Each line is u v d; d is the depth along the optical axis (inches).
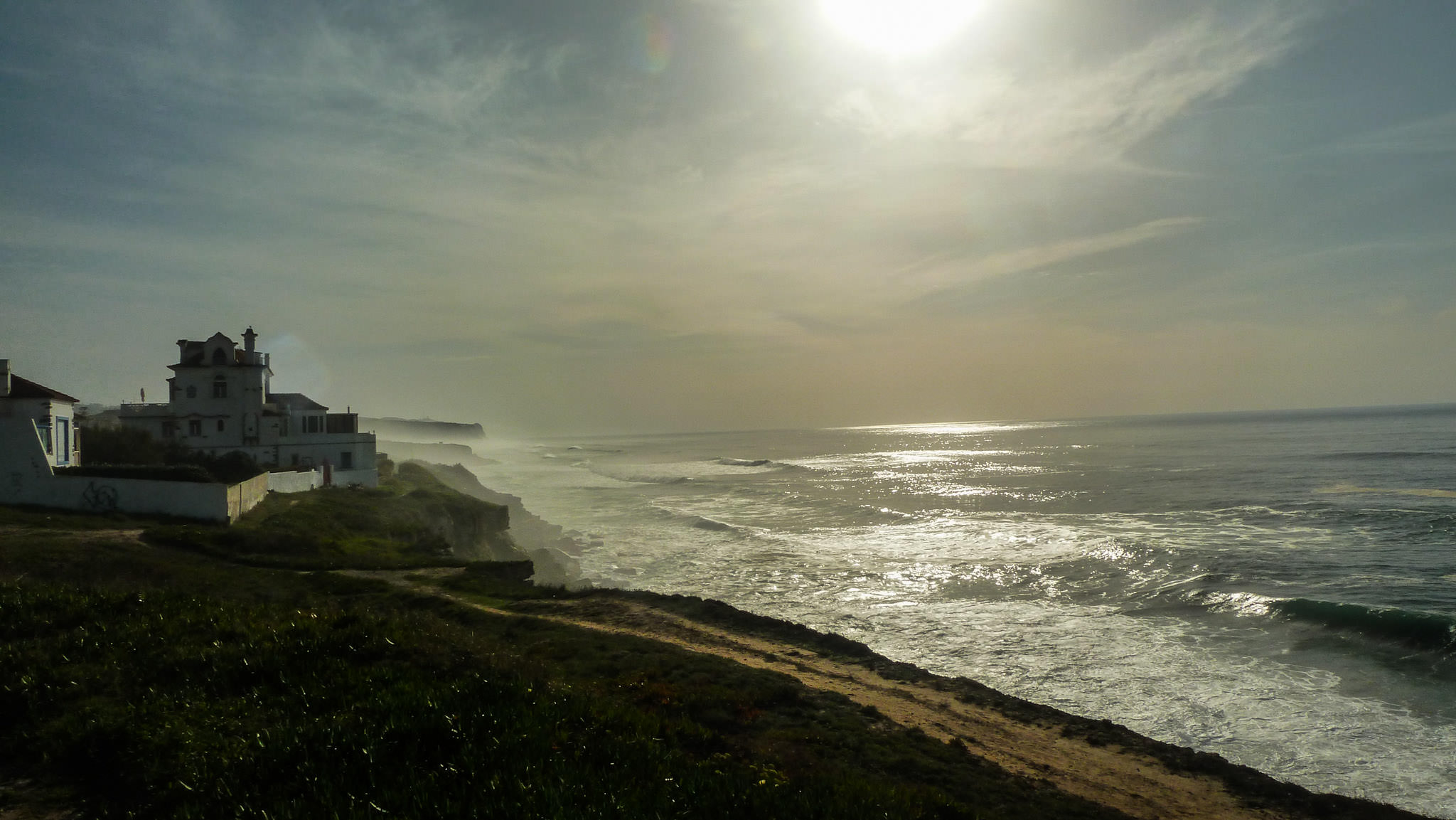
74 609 447.2
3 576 634.8
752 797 290.2
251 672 370.9
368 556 1141.7
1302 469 3080.7
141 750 287.4
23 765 285.3
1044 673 868.6
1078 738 605.0
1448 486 2417.6
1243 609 1077.1
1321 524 1770.4
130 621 436.5
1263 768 633.6
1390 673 831.1
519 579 1072.8
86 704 326.6
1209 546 1540.4
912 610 1174.3
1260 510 2011.6
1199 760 574.2
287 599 746.8
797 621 1138.0
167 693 339.9
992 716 631.2
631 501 3105.3
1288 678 829.2
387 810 242.1
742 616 858.1
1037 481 3159.5
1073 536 1744.6
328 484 1861.5
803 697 571.8
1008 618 1105.4
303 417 2015.3
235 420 1902.1
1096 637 997.2
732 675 591.8
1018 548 1642.5
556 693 398.9
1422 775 613.3
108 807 257.9
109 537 986.7
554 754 297.3
